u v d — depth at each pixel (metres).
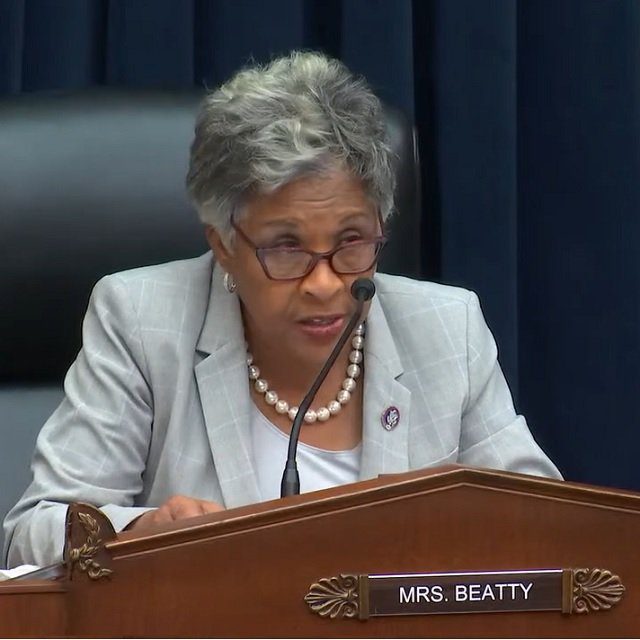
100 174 7.13
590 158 9.79
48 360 7.21
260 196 5.32
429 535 3.76
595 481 10.09
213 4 9.27
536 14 9.77
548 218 9.91
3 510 6.91
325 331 5.52
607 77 9.70
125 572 3.64
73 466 5.88
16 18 8.96
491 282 9.55
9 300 7.08
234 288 6.06
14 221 7.05
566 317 9.95
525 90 9.85
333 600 3.72
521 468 6.25
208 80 9.34
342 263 5.39
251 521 3.69
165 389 6.01
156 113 7.26
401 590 3.74
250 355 6.12
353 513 3.73
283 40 9.22
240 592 3.69
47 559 5.49
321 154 5.21
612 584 3.82
